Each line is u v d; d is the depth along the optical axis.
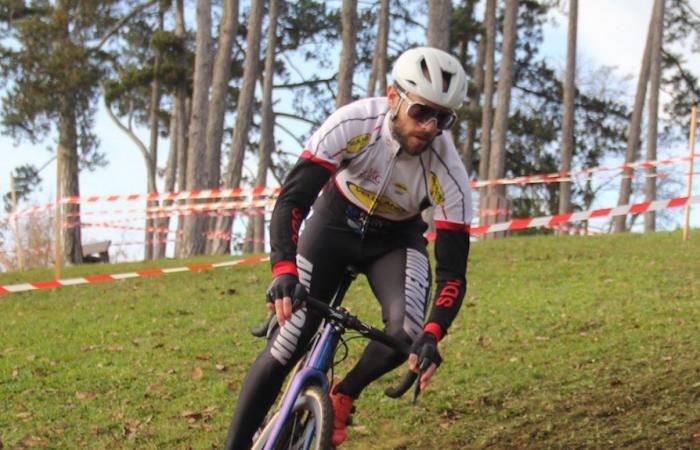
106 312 8.50
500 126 21.44
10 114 23.75
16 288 7.23
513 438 4.56
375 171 3.36
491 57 26.58
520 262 10.45
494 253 11.45
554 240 12.73
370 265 3.54
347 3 18.53
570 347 6.25
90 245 22.53
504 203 15.62
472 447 4.49
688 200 7.71
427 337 3.04
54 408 5.29
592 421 4.70
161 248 27.22
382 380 5.66
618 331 6.62
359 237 3.49
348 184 3.42
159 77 26.09
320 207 3.54
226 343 6.88
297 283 2.97
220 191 11.38
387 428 4.86
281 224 3.12
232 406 5.26
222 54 19.53
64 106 23.09
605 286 8.45
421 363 2.94
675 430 4.43
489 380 5.60
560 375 5.61
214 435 4.74
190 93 28.48
